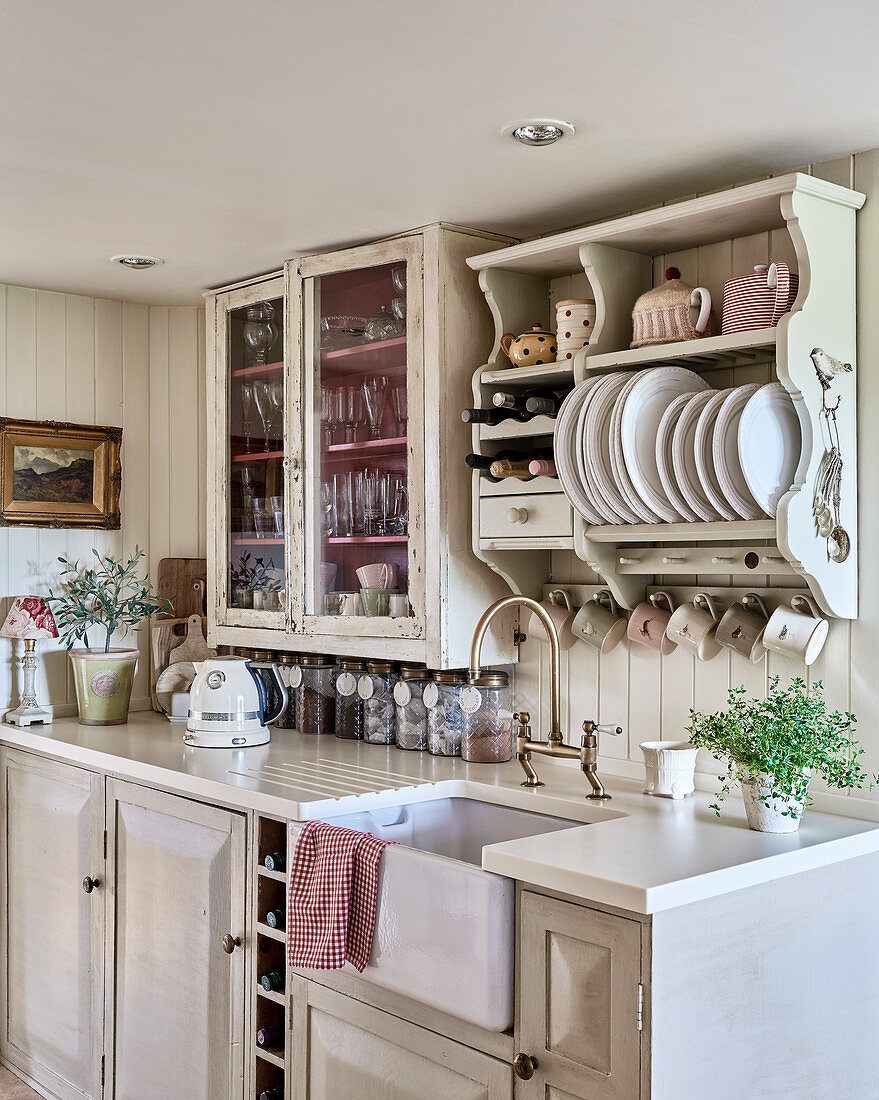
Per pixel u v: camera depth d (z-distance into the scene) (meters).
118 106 1.94
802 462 2.02
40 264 3.07
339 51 1.72
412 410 2.67
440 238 2.62
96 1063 2.89
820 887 1.95
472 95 1.88
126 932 2.81
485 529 2.57
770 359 2.27
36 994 3.16
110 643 3.55
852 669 2.14
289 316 2.98
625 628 2.55
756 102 1.90
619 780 2.52
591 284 2.40
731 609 2.30
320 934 2.07
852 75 1.79
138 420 3.61
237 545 3.20
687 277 2.43
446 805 2.51
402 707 2.88
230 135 2.08
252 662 3.22
